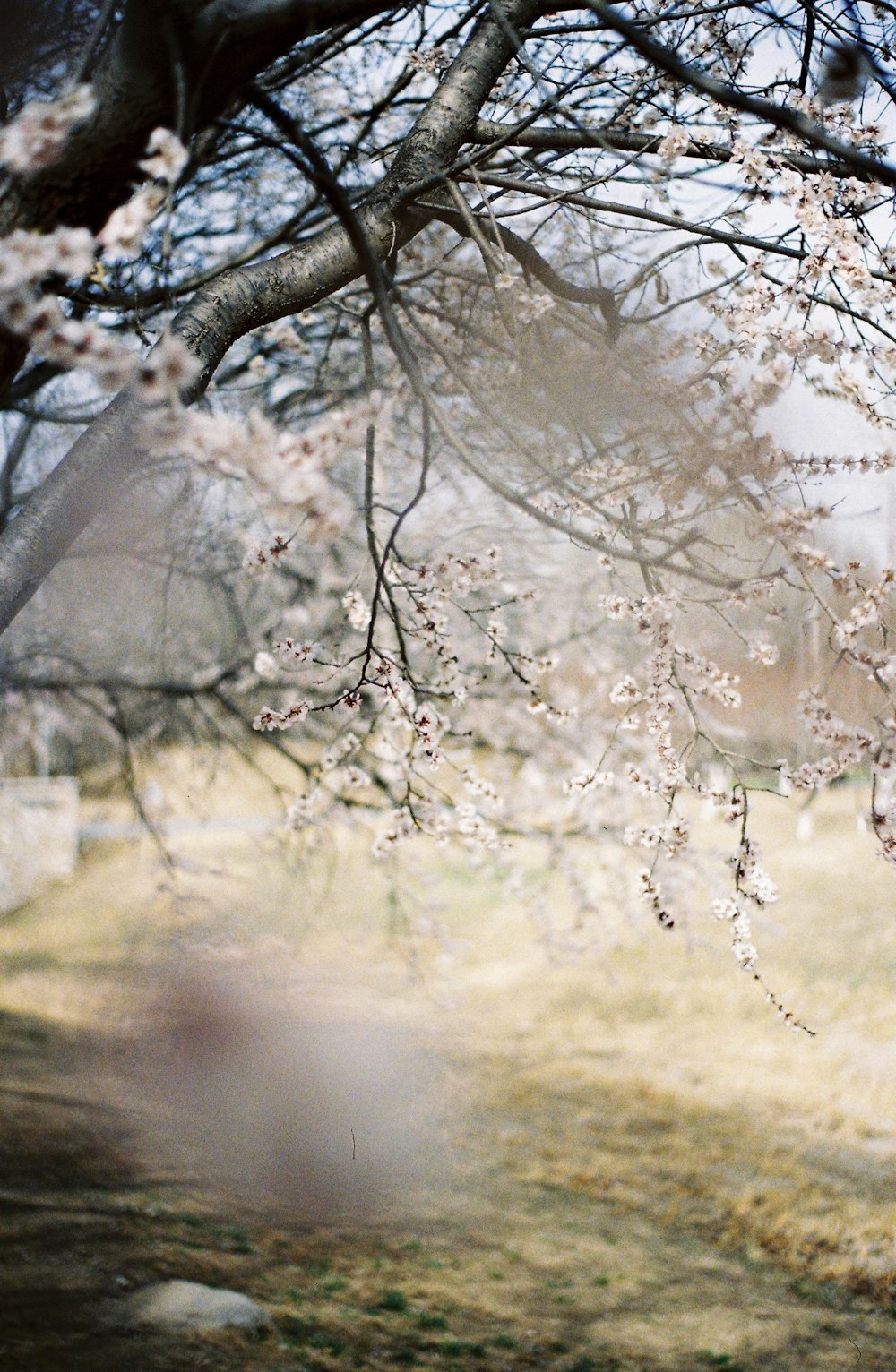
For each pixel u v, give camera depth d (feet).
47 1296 18.70
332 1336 19.69
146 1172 26.20
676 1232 27.76
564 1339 21.34
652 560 8.74
